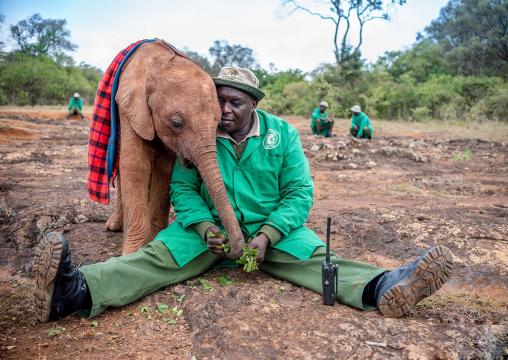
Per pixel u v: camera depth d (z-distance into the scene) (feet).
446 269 9.64
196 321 10.07
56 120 70.69
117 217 16.26
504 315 11.18
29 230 16.55
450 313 10.99
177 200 11.94
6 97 115.75
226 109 11.55
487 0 123.65
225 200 10.78
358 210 20.07
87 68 180.24
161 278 11.19
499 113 77.77
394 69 134.00
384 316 10.32
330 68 102.53
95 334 9.70
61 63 180.34
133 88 12.37
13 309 10.99
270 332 9.72
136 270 10.84
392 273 10.44
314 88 95.55
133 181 12.64
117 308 10.67
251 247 11.00
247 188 12.02
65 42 200.85
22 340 9.55
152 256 11.21
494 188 26.53
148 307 10.70
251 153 11.87
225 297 11.01
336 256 11.76
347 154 37.06
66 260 9.33
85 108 108.47
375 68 103.35
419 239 16.56
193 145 11.16
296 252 11.64
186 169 12.12
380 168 33.24
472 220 18.30
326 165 33.86
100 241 15.75
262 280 12.15
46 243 9.07
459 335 9.62
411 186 27.17
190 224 11.48
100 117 13.50
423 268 9.68
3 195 21.71
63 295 9.64
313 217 19.20
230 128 11.71
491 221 18.24
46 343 9.39
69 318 10.38
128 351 9.17
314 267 11.57
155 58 12.06
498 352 9.13
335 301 11.12
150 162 12.98
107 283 10.43
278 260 11.84
